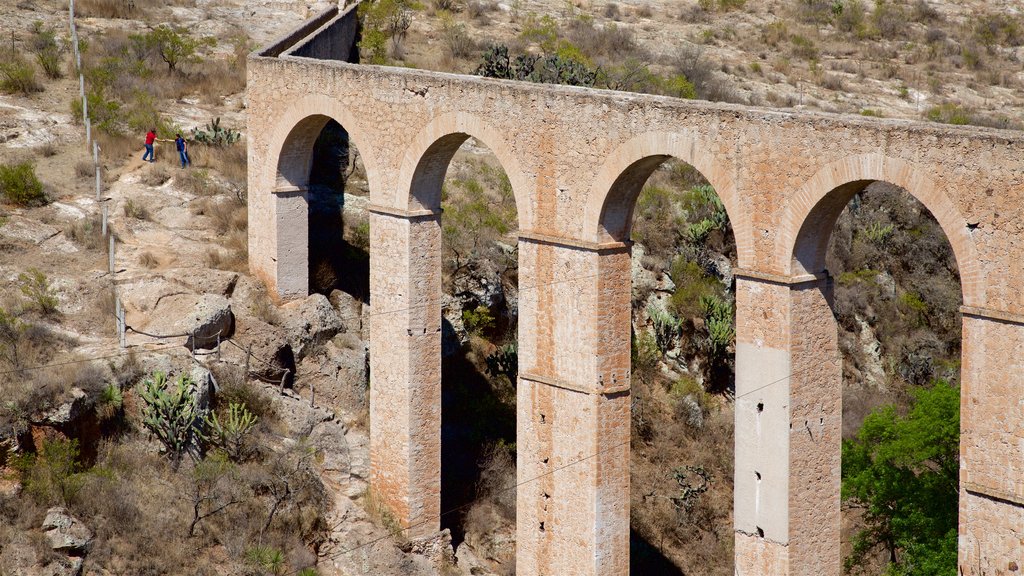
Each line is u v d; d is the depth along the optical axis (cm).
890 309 5831
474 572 4031
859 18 7938
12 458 3644
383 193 3962
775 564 3225
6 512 3553
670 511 4594
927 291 5903
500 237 5222
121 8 6962
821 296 3164
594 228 3422
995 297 2805
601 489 3516
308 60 4269
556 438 3591
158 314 4309
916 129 2866
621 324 3497
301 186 4544
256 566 3684
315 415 4244
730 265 5512
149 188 5134
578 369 3503
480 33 7225
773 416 3172
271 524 3847
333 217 5088
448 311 4856
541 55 6756
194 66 6334
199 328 4244
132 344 4131
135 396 3978
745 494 3262
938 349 5741
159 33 6334
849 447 4416
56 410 3744
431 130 3788
